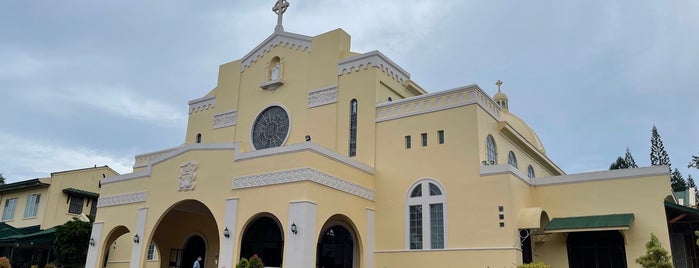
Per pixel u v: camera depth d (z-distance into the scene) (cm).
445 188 2381
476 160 2328
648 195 2242
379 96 2695
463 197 2320
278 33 3109
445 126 2464
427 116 2528
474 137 2364
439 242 2341
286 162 2211
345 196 2345
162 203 2592
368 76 2716
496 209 2219
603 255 2306
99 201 2923
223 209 2341
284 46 3070
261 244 2600
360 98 2709
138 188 2747
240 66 3250
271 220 2605
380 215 2525
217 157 2464
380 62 2731
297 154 2186
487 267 2172
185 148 2600
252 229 2656
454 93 2486
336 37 2880
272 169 2245
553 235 2397
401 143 2566
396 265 2408
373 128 2647
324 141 2738
